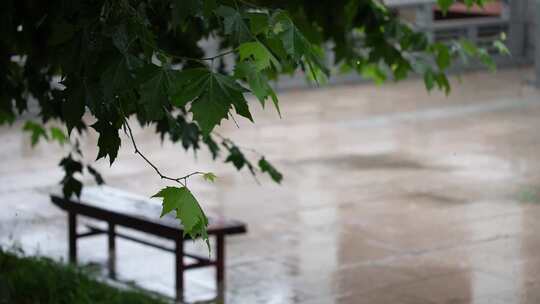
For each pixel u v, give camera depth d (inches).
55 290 397.1
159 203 486.0
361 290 453.4
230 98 146.9
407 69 321.1
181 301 438.9
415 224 565.9
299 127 892.6
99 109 163.0
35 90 291.6
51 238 541.3
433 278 467.5
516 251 508.7
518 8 1258.6
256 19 170.9
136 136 845.2
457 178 684.7
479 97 1049.5
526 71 1221.7
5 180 681.0
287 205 614.9
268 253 513.3
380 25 318.3
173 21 166.1
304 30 303.1
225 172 708.0
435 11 1264.8
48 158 748.6
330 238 540.7
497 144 807.1
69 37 167.0
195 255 464.1
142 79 154.0
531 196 626.5
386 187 660.7
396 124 903.7
